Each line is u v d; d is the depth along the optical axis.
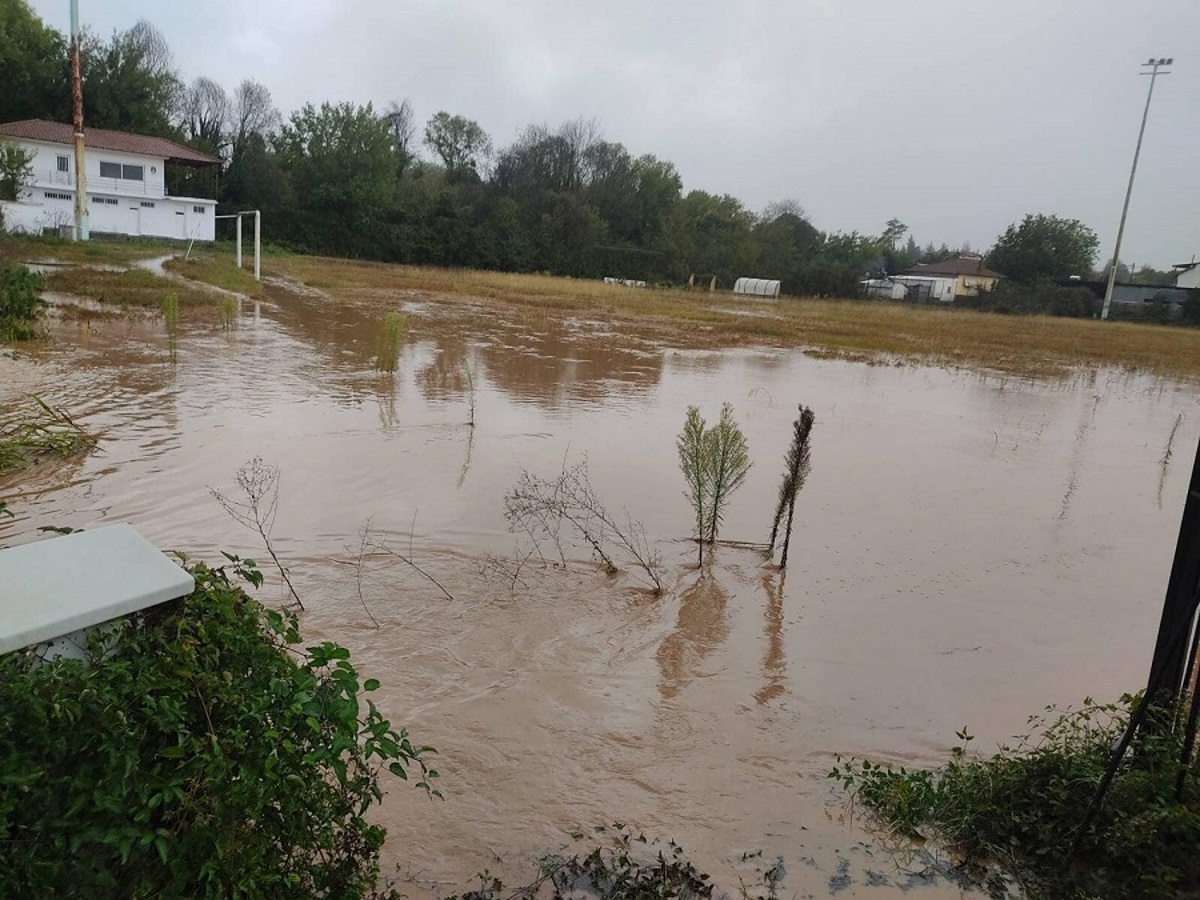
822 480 9.91
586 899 3.12
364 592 5.71
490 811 3.61
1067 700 5.09
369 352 16.95
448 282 42.19
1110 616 6.52
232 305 21.11
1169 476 11.88
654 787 3.90
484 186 71.19
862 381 19.72
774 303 53.91
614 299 41.19
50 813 1.92
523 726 4.28
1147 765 3.48
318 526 6.91
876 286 71.88
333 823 2.61
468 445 9.93
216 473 8.12
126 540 2.43
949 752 4.42
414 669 4.75
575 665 4.98
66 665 1.97
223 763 2.09
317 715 2.31
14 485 7.42
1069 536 8.55
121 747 1.99
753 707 4.71
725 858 3.44
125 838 1.97
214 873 2.07
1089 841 3.36
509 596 5.84
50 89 55.00
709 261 70.94
